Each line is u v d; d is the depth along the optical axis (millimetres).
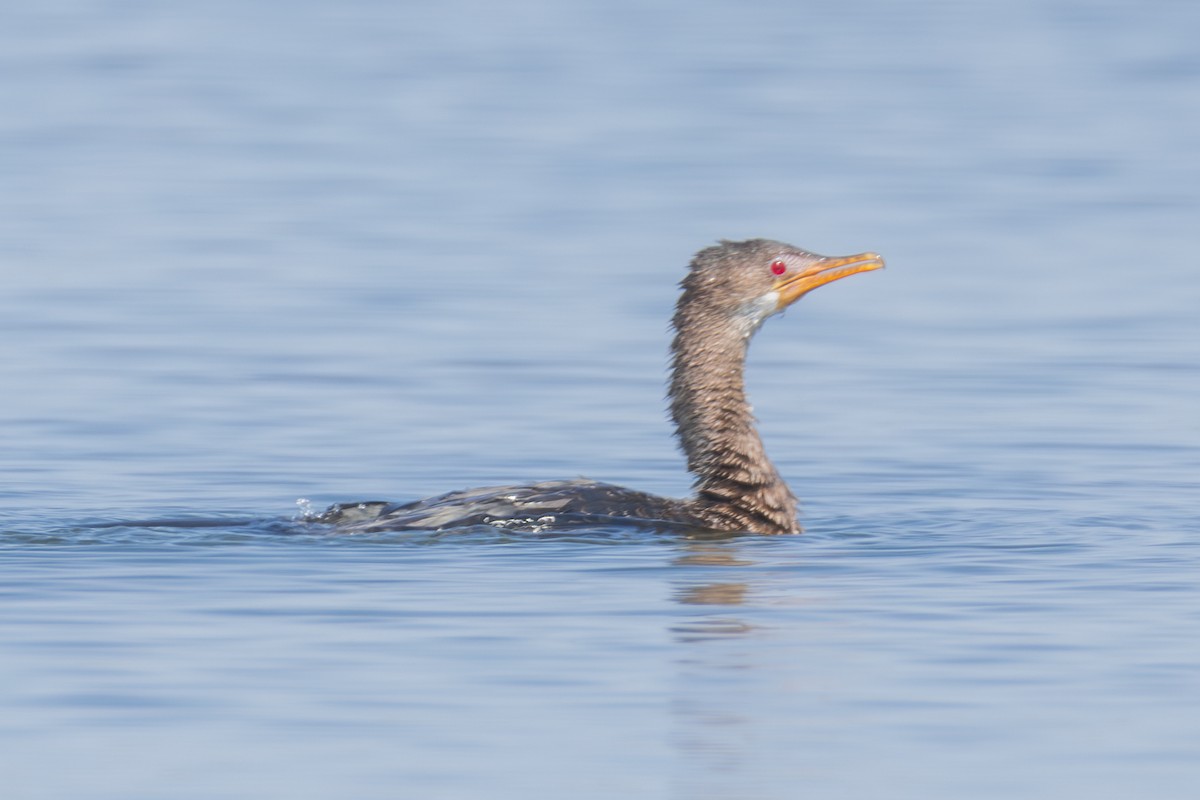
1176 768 10031
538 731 10500
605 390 22297
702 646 12039
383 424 20531
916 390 22422
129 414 20719
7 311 26141
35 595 13023
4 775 9852
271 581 13477
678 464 19172
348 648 11898
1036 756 10195
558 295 27609
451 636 12172
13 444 19328
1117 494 17531
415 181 37219
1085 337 25172
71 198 35031
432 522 15180
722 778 9875
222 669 11430
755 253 16312
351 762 10055
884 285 28641
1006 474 18438
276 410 21047
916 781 9867
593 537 15109
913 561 14562
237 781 9789
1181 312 26562
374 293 27625
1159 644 12117
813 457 19312
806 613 12867
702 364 16219
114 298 27062
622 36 59000
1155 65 52062
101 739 10328
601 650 11938
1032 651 11969
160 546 14523
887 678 11445
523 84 49844
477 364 23484
